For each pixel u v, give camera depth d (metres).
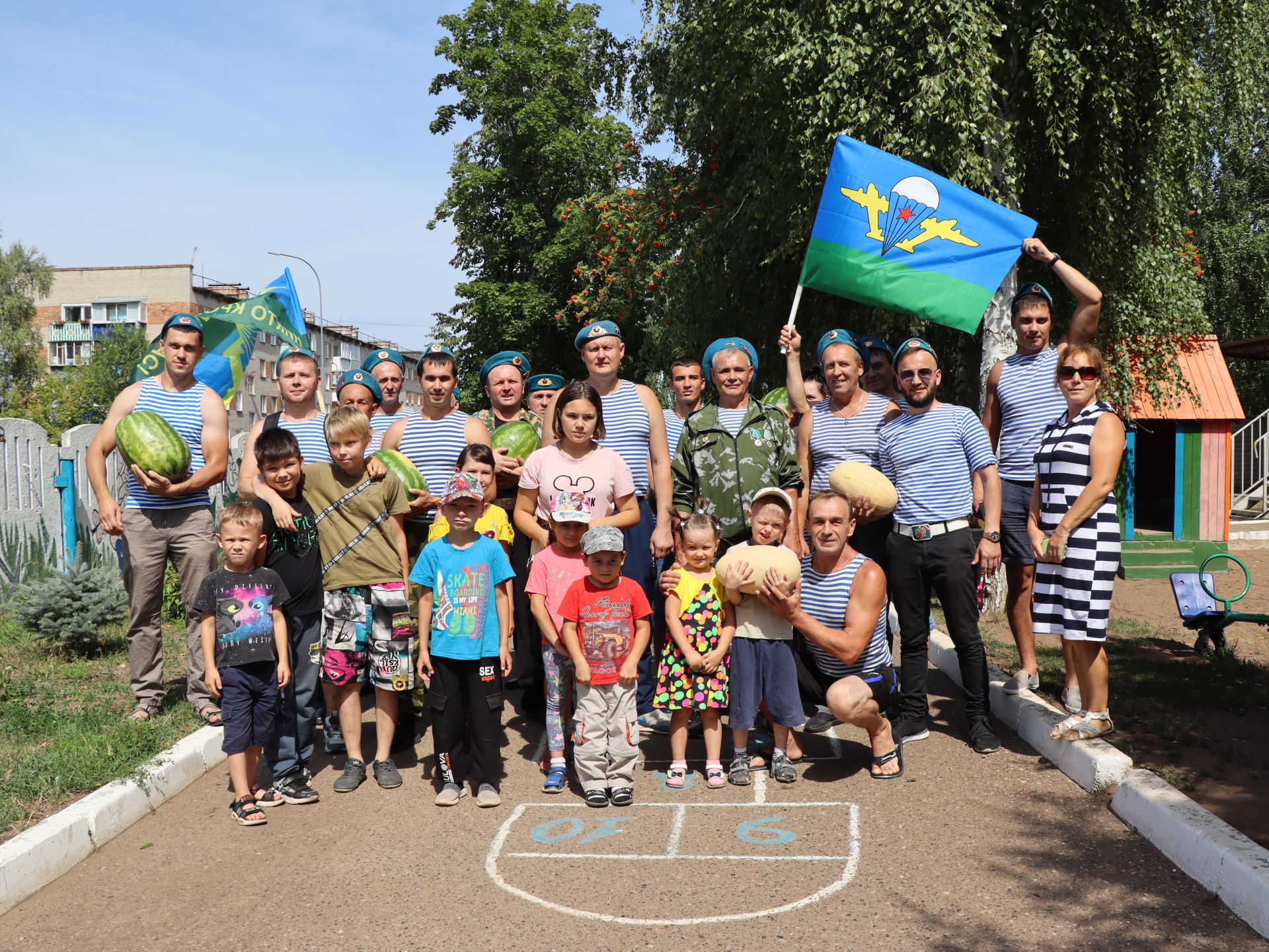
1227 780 5.11
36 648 8.70
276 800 5.44
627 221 19.89
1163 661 8.20
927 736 6.47
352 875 4.48
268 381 71.94
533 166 33.62
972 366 15.32
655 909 4.07
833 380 6.78
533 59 33.06
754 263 15.13
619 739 5.36
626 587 5.45
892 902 4.08
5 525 10.31
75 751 5.72
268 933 3.94
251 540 5.23
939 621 9.93
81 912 4.18
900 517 6.26
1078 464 5.59
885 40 10.34
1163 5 10.66
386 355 8.19
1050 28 10.42
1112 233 12.17
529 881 4.36
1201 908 3.97
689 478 6.39
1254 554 16.97
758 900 4.13
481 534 5.86
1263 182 25.14
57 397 56.22
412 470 6.34
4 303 54.69
